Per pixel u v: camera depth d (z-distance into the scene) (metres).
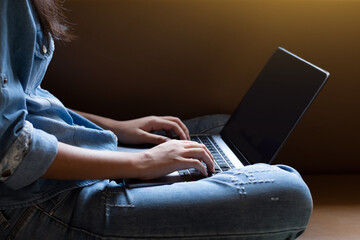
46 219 0.81
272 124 1.08
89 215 0.82
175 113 1.48
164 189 0.86
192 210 0.83
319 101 1.44
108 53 1.40
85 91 1.43
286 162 1.49
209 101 1.46
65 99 1.44
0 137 0.73
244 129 1.19
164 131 1.30
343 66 1.42
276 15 1.37
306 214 0.86
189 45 1.40
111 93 1.44
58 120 0.95
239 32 1.39
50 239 0.81
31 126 0.78
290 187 0.85
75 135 0.94
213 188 0.85
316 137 1.48
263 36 1.40
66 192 0.83
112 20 1.36
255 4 1.37
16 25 0.78
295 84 1.09
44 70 0.94
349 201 1.28
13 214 0.81
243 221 0.83
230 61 1.42
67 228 0.81
